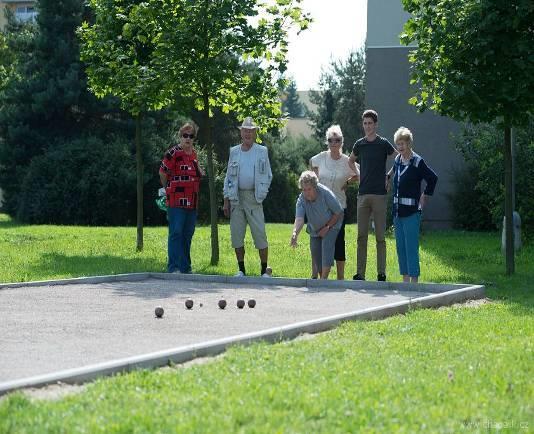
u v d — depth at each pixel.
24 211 56.25
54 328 11.48
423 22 19.34
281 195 71.75
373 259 24.05
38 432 6.26
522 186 30.30
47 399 7.35
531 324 11.67
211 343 9.47
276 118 24.14
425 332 10.90
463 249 27.88
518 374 8.38
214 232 22.62
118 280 18.66
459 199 41.38
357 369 8.47
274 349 9.49
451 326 11.44
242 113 23.75
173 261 19.77
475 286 15.93
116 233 36.06
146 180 56.69
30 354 9.54
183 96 23.05
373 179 17.73
